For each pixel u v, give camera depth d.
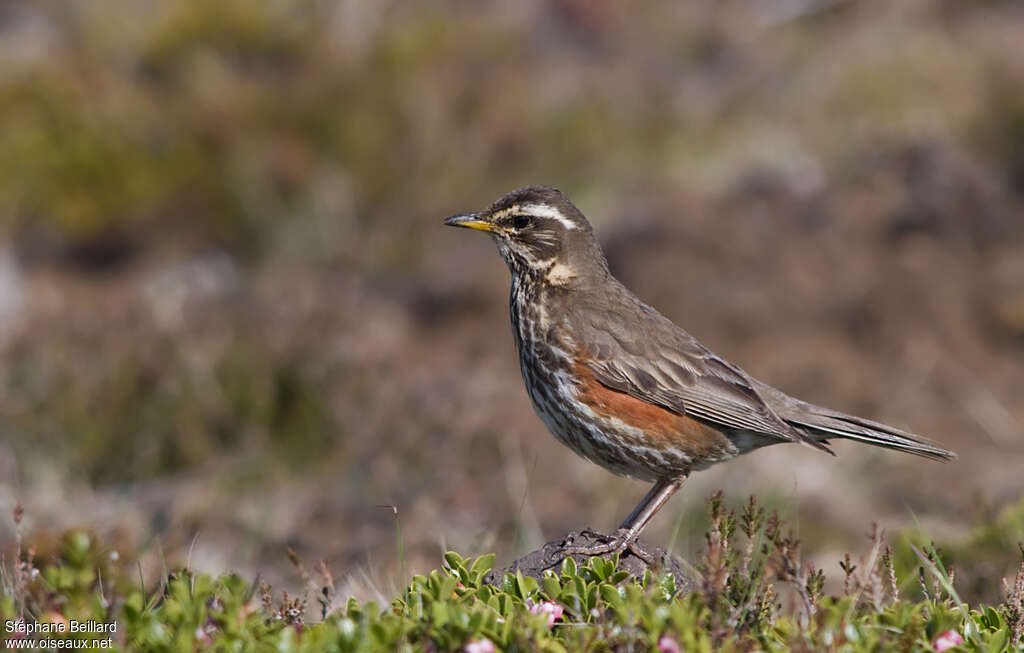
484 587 6.38
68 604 6.17
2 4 24.55
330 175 20.20
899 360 15.61
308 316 15.44
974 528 10.17
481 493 13.15
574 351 9.13
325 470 13.40
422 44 21.58
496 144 20.66
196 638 5.74
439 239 19.56
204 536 11.80
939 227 17.08
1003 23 25.20
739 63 23.91
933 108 21.42
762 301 16.31
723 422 9.05
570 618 6.23
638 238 17.41
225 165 20.27
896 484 13.38
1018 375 15.29
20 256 19.52
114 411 13.66
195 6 21.64
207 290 17.66
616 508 13.04
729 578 6.62
